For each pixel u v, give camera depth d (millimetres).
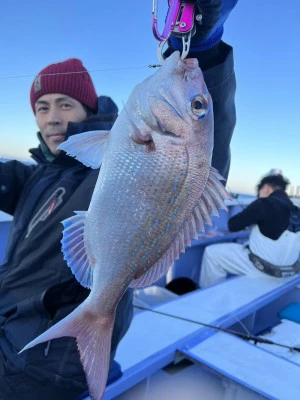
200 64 1221
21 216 1485
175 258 1026
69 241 1005
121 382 1477
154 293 3154
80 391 1281
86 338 972
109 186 996
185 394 1663
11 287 1326
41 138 1772
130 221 993
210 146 1036
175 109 1007
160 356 1698
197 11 996
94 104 1841
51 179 1499
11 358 1240
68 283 1254
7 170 1783
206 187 1021
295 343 2188
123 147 1013
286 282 3055
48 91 1686
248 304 2477
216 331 2012
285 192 3340
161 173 993
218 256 3471
